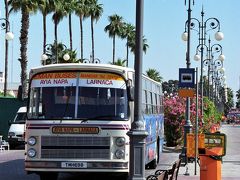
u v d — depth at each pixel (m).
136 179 12.30
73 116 15.23
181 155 23.50
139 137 12.34
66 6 68.94
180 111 34.12
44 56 45.12
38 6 52.41
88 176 19.28
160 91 24.02
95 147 15.17
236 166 22.88
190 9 24.42
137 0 12.26
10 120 38.41
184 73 19.89
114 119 15.16
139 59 12.30
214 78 78.44
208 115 42.44
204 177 14.82
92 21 88.38
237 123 118.88
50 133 15.24
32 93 15.57
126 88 15.34
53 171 15.23
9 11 51.16
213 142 16.33
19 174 19.53
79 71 15.45
